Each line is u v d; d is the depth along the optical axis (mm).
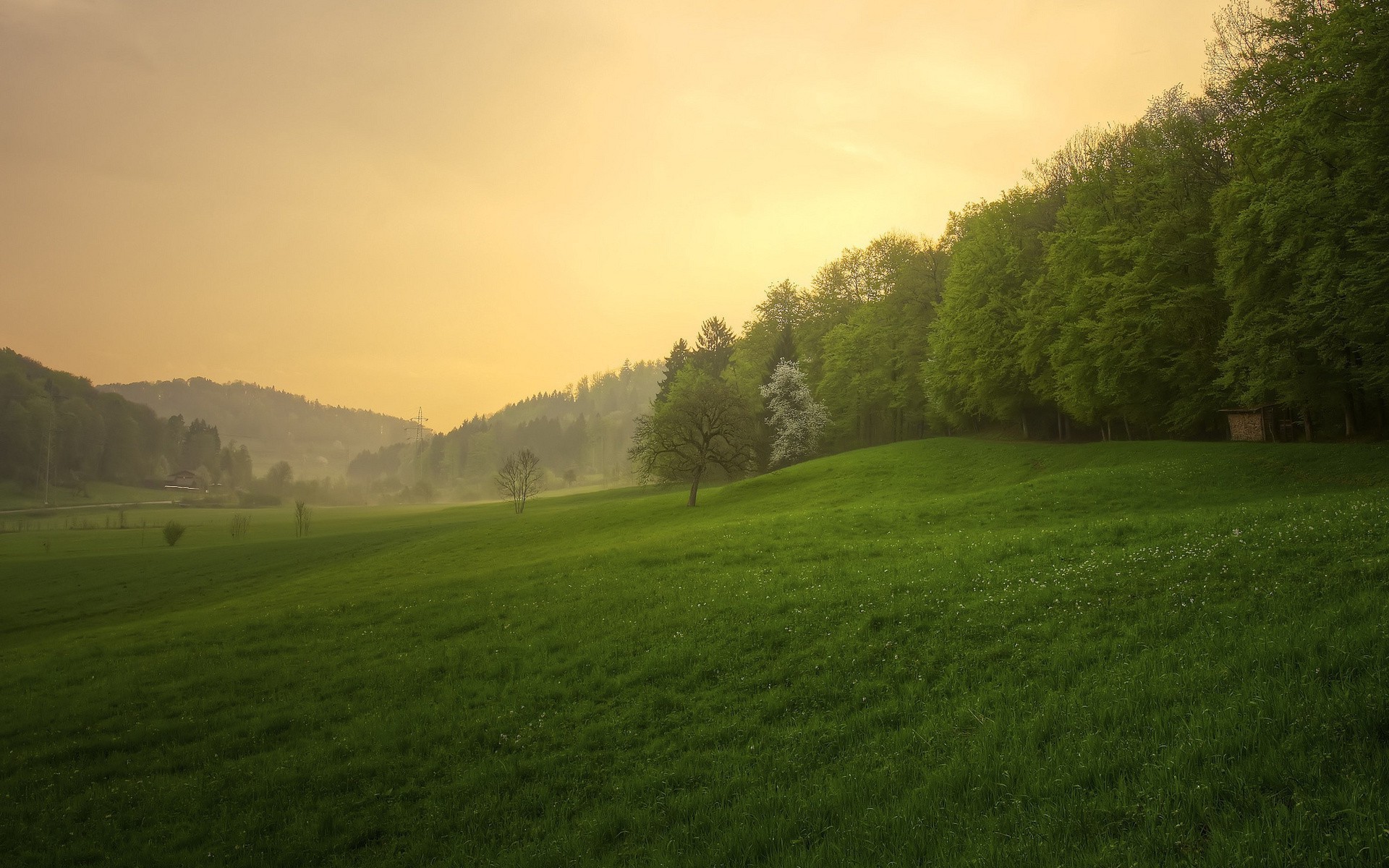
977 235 67875
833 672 14266
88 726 17469
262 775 13633
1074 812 7168
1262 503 24297
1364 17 29000
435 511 150375
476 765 13047
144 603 46188
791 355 103438
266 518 156750
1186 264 45344
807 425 93250
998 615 15391
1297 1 35125
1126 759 7977
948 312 69062
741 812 9367
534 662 18219
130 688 19891
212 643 24719
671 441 67750
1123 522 22672
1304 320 32875
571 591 25719
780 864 7672
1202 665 10148
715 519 52312
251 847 11133
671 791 10812
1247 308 37344
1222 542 17219
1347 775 6609
